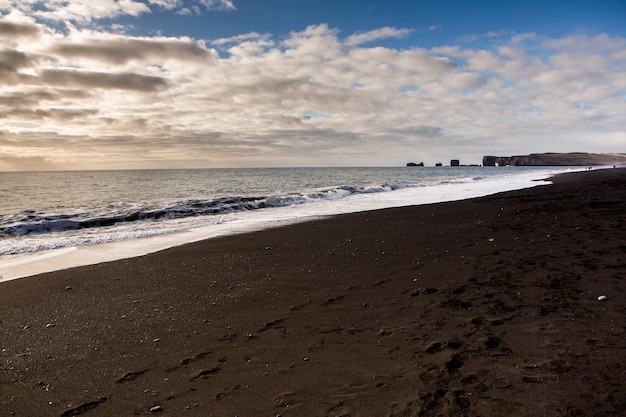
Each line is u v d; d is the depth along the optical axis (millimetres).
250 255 7988
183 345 3998
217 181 44312
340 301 5137
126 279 6426
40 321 4707
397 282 5824
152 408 2930
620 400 2715
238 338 4133
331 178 51125
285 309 4930
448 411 2732
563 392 2859
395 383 3139
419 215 13203
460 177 48719
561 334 3793
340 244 8773
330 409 2846
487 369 3260
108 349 3945
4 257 8281
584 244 7336
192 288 5891
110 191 27797
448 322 4277
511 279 5590
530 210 13086
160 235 10664
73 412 2908
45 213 14227
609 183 24969
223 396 3066
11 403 3025
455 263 6672
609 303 4480
